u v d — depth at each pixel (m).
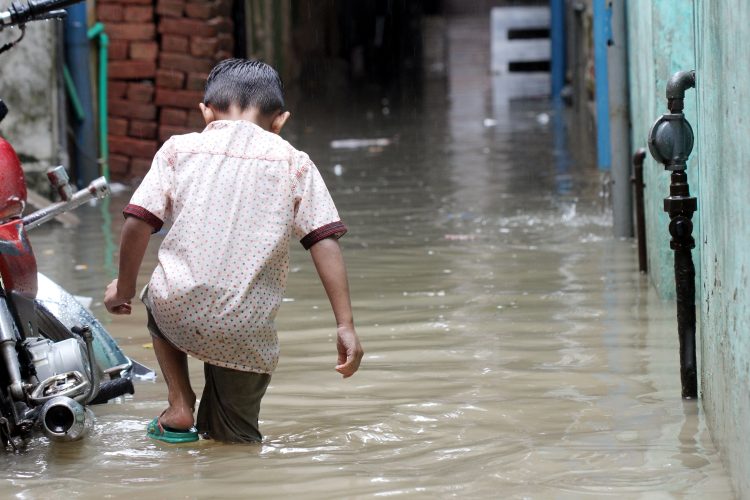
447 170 25.83
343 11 58.97
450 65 55.34
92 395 8.24
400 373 10.15
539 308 12.57
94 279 14.74
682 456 7.69
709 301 8.20
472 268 14.97
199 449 8.09
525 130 33.69
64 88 21.45
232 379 8.03
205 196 7.82
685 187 9.03
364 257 15.92
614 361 10.34
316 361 10.62
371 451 8.00
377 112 40.62
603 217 18.88
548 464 7.61
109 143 24.56
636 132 15.71
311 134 34.22
